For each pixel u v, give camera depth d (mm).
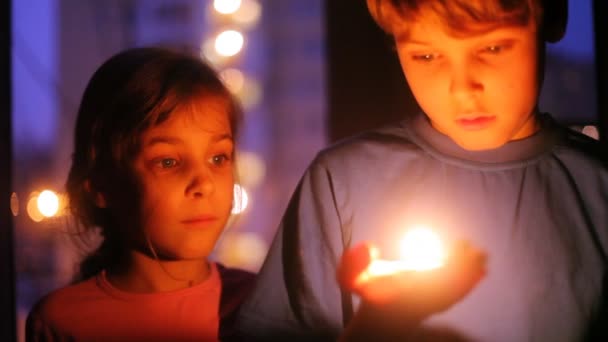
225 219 1407
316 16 6617
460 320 1257
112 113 1399
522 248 1271
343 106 2240
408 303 1097
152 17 5707
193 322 1432
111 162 1403
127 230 1409
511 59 1206
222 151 1400
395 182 1314
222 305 1453
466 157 1296
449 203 1289
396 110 2154
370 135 1357
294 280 1323
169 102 1370
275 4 6559
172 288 1437
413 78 1240
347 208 1326
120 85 1403
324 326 1302
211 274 1475
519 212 1281
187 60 1423
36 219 2031
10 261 1652
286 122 6684
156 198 1374
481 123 1229
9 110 1678
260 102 6422
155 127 1370
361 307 1127
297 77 6664
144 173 1375
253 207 6152
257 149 6512
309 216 1340
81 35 4078
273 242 1354
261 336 1322
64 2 4012
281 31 6609
